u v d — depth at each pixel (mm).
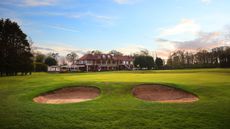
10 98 18281
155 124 11211
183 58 130375
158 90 21219
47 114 12984
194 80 28938
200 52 126062
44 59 129375
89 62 100438
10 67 55688
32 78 38969
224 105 14789
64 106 15406
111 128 10758
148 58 109125
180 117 12195
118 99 17766
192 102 16516
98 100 17469
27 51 63844
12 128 10750
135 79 31422
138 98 18953
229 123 11117
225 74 44281
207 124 11055
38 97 19422
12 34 61031
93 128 10781
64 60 155000
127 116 12516
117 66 109188
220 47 115625
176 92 20531
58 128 10805
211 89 20453
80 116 12578
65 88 22219
